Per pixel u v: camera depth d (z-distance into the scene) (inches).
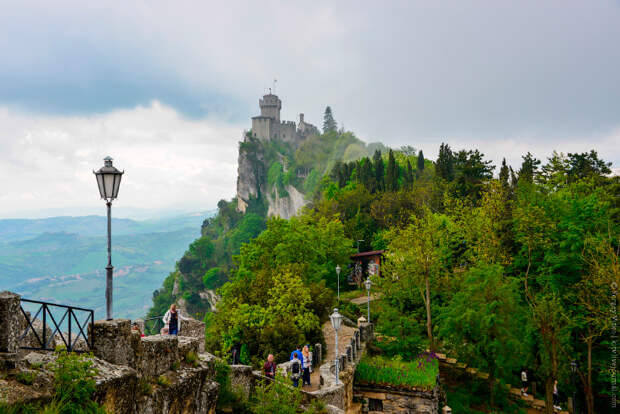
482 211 1940.2
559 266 1566.2
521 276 1743.4
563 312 1349.7
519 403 1331.2
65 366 315.9
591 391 1321.4
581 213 1648.6
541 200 1943.9
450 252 1788.9
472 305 1293.1
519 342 1218.0
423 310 1507.1
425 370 1099.9
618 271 1267.2
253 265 2048.5
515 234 1852.9
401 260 1579.7
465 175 3085.6
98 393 327.9
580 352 1441.9
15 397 275.1
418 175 4694.9
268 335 1162.6
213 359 556.1
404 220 2925.7
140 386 393.1
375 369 1061.1
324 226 2507.4
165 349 445.7
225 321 1393.9
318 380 911.0
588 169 2810.0
